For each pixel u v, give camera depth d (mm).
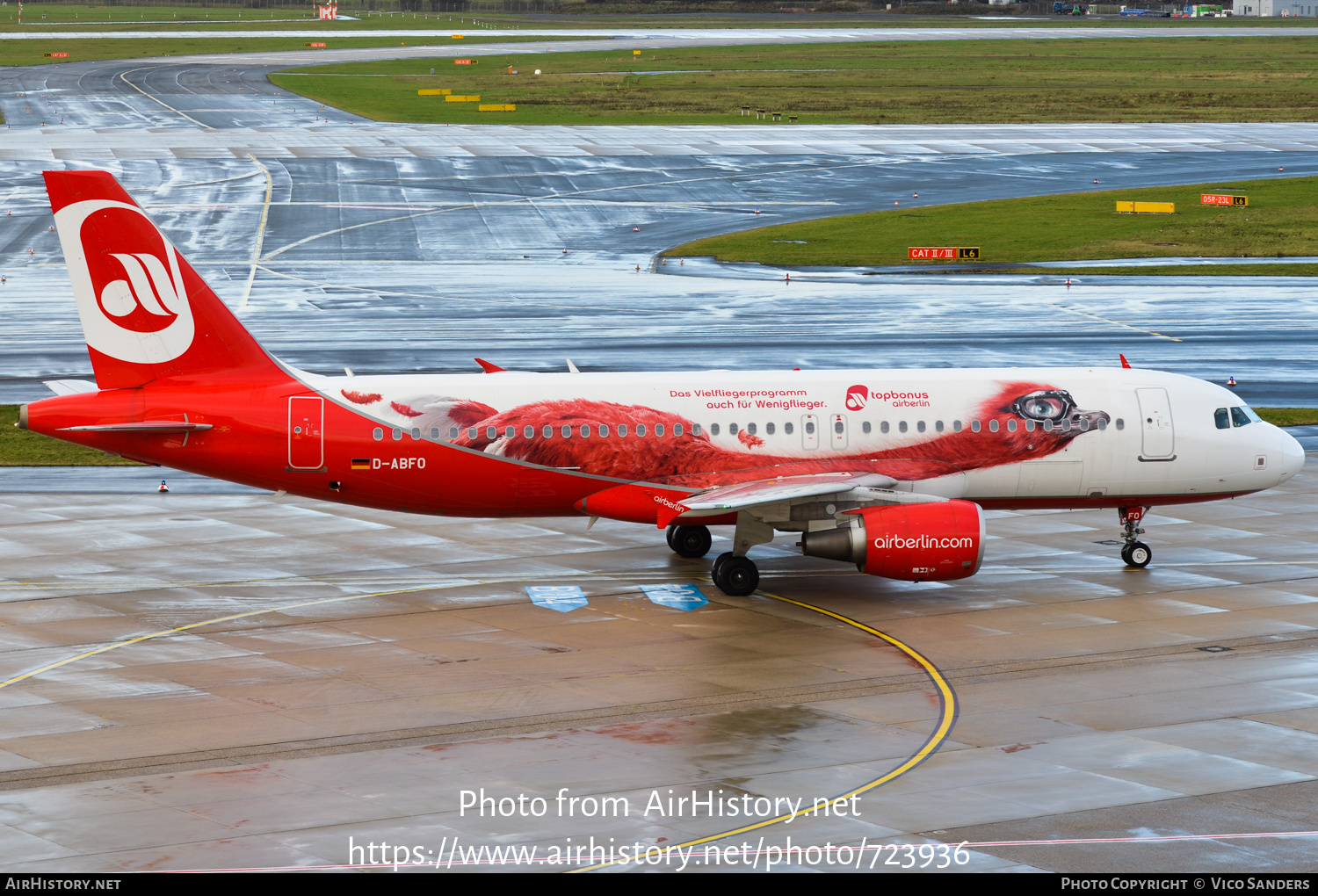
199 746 47062
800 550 77312
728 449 69125
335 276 170875
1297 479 93062
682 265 180250
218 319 66562
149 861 37781
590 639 60250
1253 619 62781
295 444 66875
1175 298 158000
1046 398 70812
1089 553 76188
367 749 46719
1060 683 53688
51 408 65500
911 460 70000
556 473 68625
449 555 75875
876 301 157125
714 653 58219
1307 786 42969
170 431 66062
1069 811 41062
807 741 47438
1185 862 37594
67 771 44625
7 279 166000
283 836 39469
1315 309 151125
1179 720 49281
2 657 57469
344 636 60781
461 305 154625
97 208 64125
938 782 43406
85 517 83875
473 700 52031
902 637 60500
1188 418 71750
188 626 62250
